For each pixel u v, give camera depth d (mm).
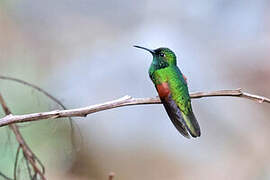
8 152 8031
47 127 6789
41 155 10281
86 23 16016
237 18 16375
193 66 15039
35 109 9414
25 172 6109
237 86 14766
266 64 15070
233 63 15203
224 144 13352
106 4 16422
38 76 14031
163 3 16578
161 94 5594
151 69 6105
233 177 12570
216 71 15062
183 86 5641
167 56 6102
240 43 15797
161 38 15680
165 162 13094
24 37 14875
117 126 13453
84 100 13758
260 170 12648
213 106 13883
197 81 14664
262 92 14656
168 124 13672
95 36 15859
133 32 15953
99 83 14281
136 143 13352
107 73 14570
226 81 14914
